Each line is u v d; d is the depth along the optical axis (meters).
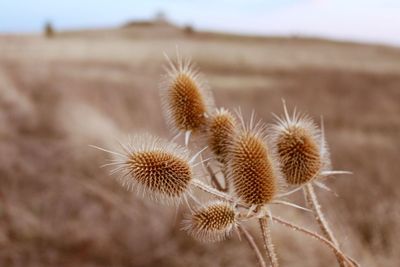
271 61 44.16
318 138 2.51
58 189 8.15
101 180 8.36
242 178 2.24
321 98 21.84
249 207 2.26
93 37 73.62
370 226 7.23
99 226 7.68
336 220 7.20
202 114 2.71
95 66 29.66
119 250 7.49
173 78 2.82
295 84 27.62
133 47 50.84
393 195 8.21
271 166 2.31
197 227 2.20
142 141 2.42
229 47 60.31
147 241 7.49
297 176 2.37
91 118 11.59
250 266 6.81
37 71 19.19
